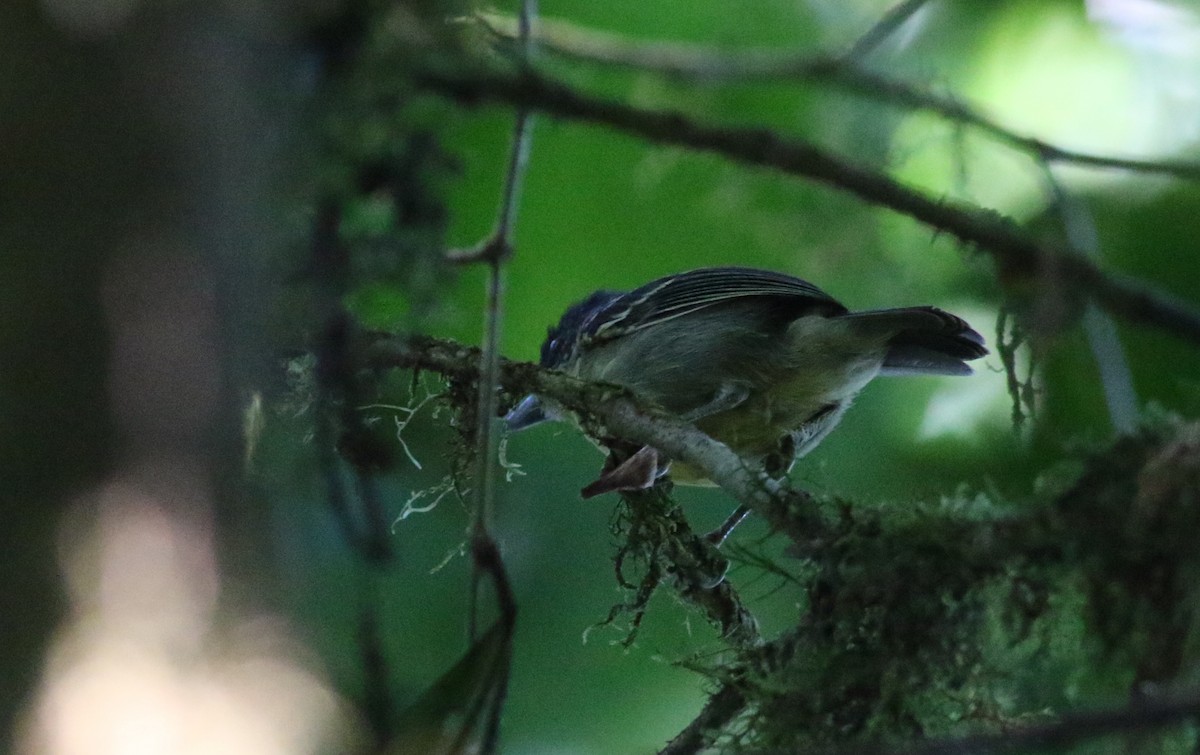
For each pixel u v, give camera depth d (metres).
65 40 3.47
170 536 3.39
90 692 3.26
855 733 5.57
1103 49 11.83
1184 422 5.33
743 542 7.52
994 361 11.58
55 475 3.32
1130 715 4.11
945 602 5.52
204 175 3.60
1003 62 11.93
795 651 5.80
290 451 5.29
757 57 9.12
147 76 3.54
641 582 7.70
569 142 12.16
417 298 5.23
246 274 3.69
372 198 5.15
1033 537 5.32
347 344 5.16
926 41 11.97
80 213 3.44
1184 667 5.11
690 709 11.01
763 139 6.02
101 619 3.30
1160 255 10.99
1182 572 5.13
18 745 3.19
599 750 10.89
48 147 3.44
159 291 3.48
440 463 8.91
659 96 10.80
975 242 6.32
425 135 5.16
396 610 10.56
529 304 12.48
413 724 4.65
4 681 3.21
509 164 5.79
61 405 3.35
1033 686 5.50
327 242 5.06
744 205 11.83
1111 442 5.40
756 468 6.53
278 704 3.45
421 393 8.86
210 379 3.51
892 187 6.25
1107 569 5.23
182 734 3.30
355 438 5.26
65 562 3.30
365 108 4.91
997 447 11.39
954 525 5.55
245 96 3.80
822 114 11.35
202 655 3.38
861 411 11.98
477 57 5.43
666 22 12.48
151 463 3.41
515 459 11.98
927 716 5.55
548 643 11.16
